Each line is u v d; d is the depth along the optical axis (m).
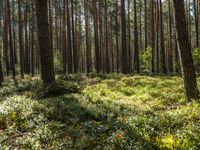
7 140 9.00
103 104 14.02
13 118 10.77
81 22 65.00
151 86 22.61
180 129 9.38
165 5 64.06
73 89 17.62
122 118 10.95
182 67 14.40
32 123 10.18
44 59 17.94
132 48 78.56
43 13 17.91
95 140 8.67
